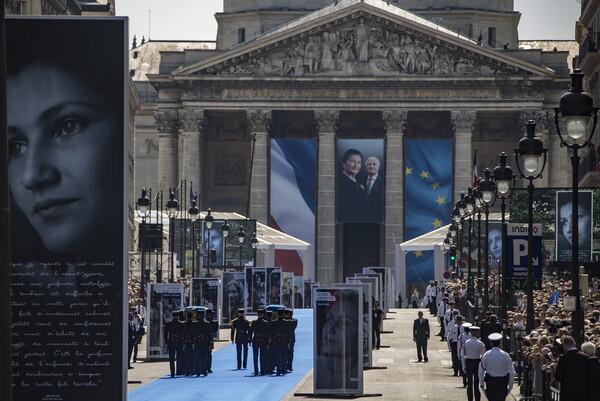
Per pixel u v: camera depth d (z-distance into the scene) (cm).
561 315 6575
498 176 7425
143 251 12594
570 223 10262
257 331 8300
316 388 6875
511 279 7469
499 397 5119
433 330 12825
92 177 4075
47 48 4066
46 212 4075
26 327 4072
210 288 11600
